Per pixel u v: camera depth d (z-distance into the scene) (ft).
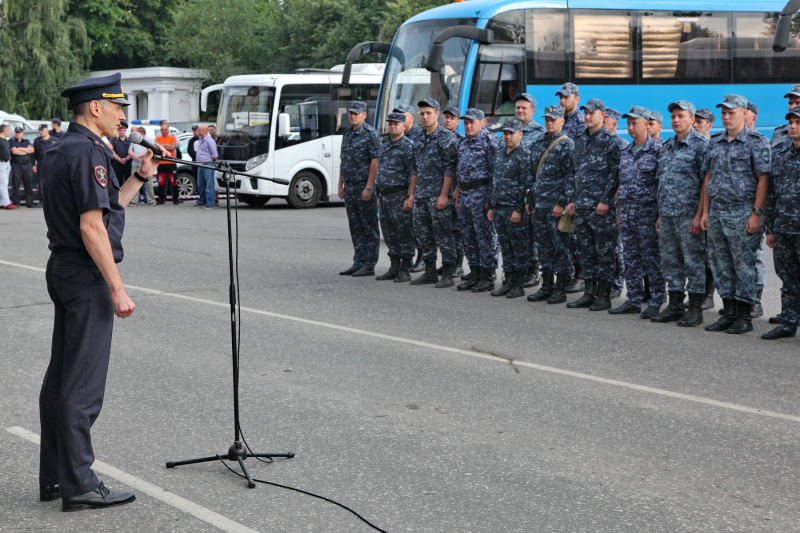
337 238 47.06
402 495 13.42
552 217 28.96
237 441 14.51
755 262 25.48
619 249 30.37
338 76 66.23
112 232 13.03
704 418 17.20
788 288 23.90
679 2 48.06
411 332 24.84
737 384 19.54
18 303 28.86
